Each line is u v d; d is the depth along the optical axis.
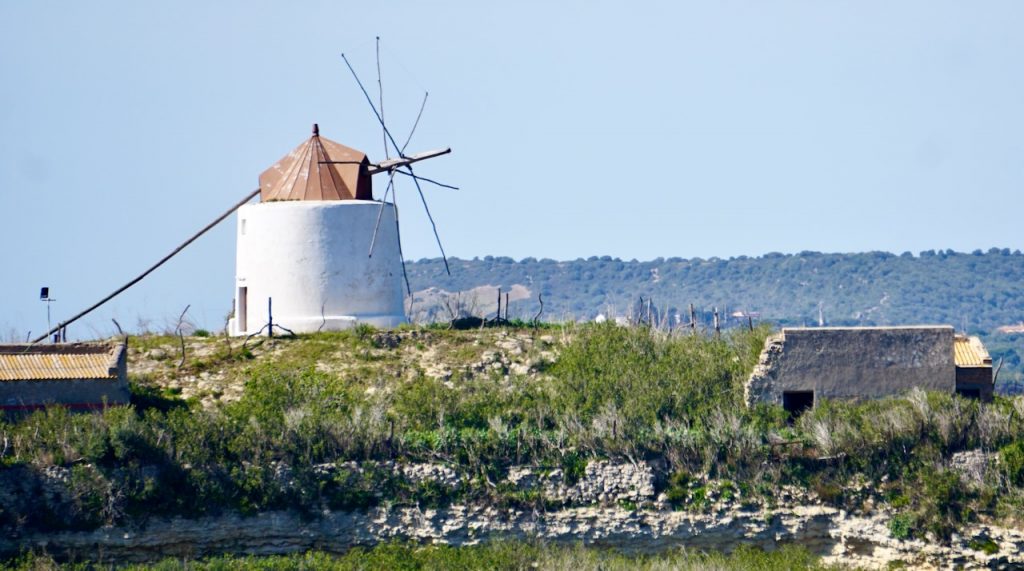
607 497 153.25
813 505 152.88
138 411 162.25
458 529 150.88
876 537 150.12
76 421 151.38
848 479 153.50
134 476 148.88
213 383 172.62
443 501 152.25
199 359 177.75
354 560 145.25
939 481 150.12
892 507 151.00
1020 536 146.12
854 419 157.12
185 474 150.00
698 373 170.00
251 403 162.50
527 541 149.62
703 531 151.75
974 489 150.50
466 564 142.62
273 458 153.00
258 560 144.88
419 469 153.88
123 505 147.50
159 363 177.38
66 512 146.50
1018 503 148.50
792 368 163.25
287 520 150.25
